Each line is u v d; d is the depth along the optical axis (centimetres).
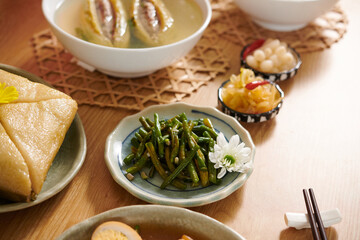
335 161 72
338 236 64
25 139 64
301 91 82
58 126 67
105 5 82
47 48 88
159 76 83
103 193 67
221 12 98
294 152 73
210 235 60
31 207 65
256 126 76
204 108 74
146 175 68
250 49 85
